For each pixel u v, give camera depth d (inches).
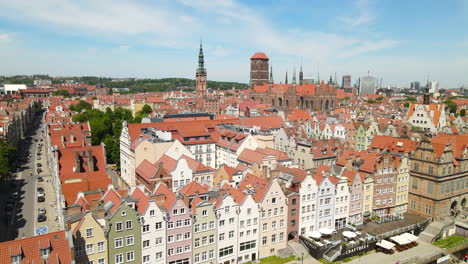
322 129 7135.8
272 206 3390.7
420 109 7460.6
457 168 4387.3
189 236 3002.0
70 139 5388.8
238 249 3265.3
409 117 7711.6
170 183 3932.1
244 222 3257.9
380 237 3698.3
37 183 5438.0
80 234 2511.1
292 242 3607.3
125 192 3289.9
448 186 4320.9
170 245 2928.2
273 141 5580.7
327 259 3385.8
